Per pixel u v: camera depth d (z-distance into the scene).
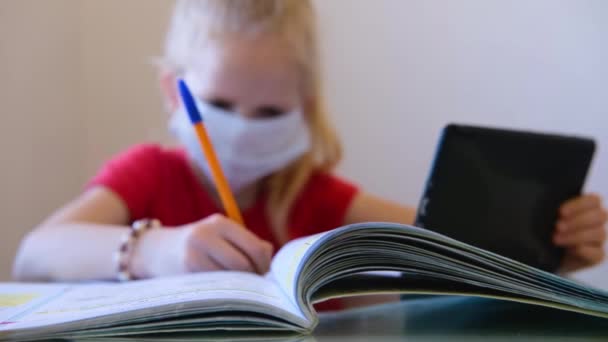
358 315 0.40
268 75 0.79
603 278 0.87
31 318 0.30
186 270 0.48
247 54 0.79
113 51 1.17
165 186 0.92
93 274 0.57
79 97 1.15
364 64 1.13
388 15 1.12
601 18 1.00
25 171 0.99
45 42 1.04
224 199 0.57
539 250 0.56
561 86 1.03
